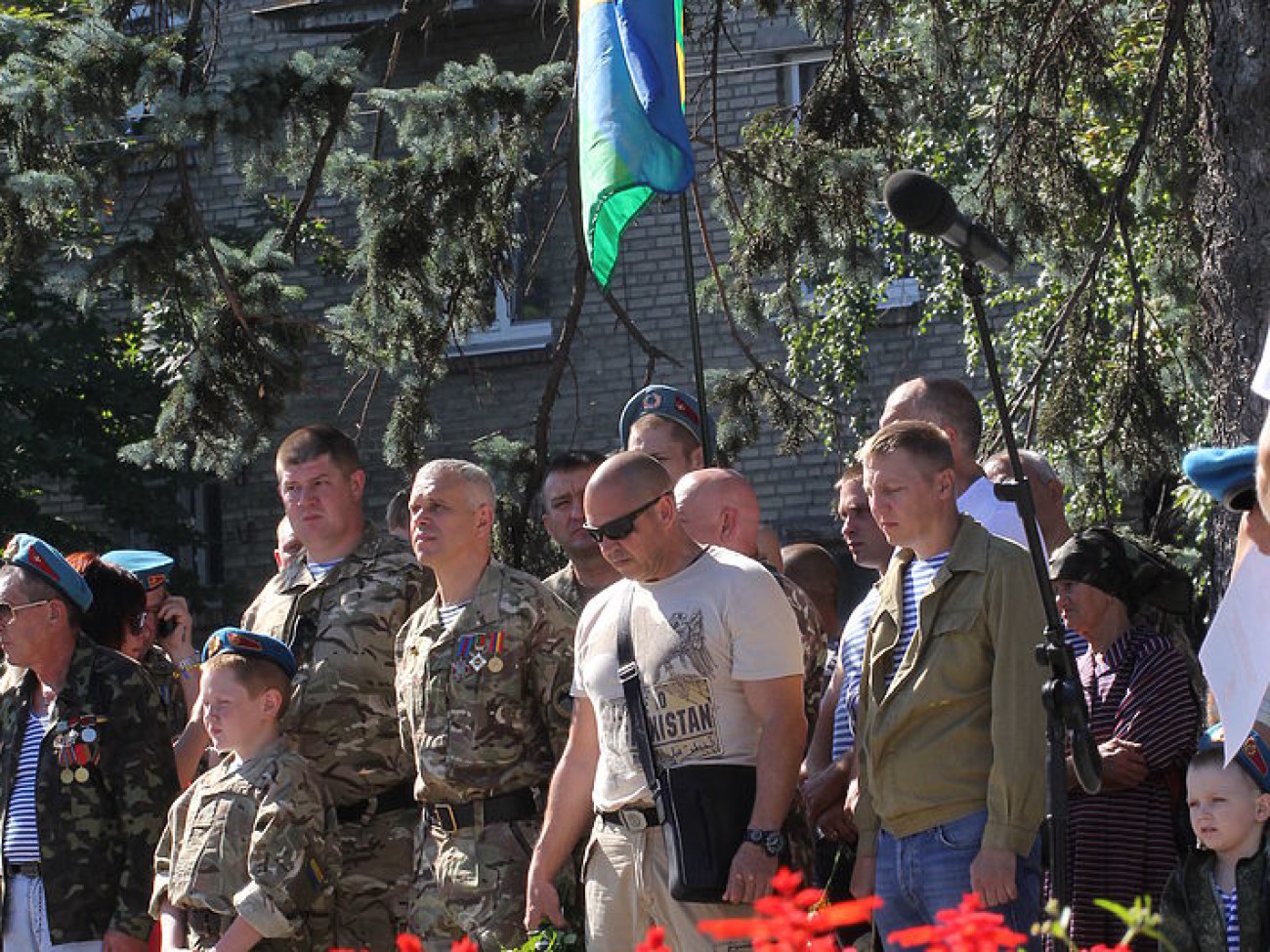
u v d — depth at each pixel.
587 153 16.86
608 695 12.71
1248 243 17.56
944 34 25.52
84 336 42.25
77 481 42.81
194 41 24.97
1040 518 15.20
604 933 12.64
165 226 24.73
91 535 42.56
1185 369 26.22
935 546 12.15
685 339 40.16
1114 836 12.84
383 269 26.34
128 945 15.10
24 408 42.88
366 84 25.00
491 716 14.07
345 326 26.97
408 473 27.72
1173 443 24.95
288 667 14.80
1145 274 28.34
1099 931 12.77
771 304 27.52
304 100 24.34
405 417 27.66
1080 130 29.17
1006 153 25.58
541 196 39.31
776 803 12.09
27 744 15.70
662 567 12.66
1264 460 7.46
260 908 13.84
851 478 16.19
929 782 11.80
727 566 12.60
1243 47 17.64
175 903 14.34
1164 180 24.73
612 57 16.77
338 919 14.93
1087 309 24.84
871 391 39.12
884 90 26.34
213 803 14.33
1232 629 8.29
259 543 43.59
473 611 14.30
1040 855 11.85
